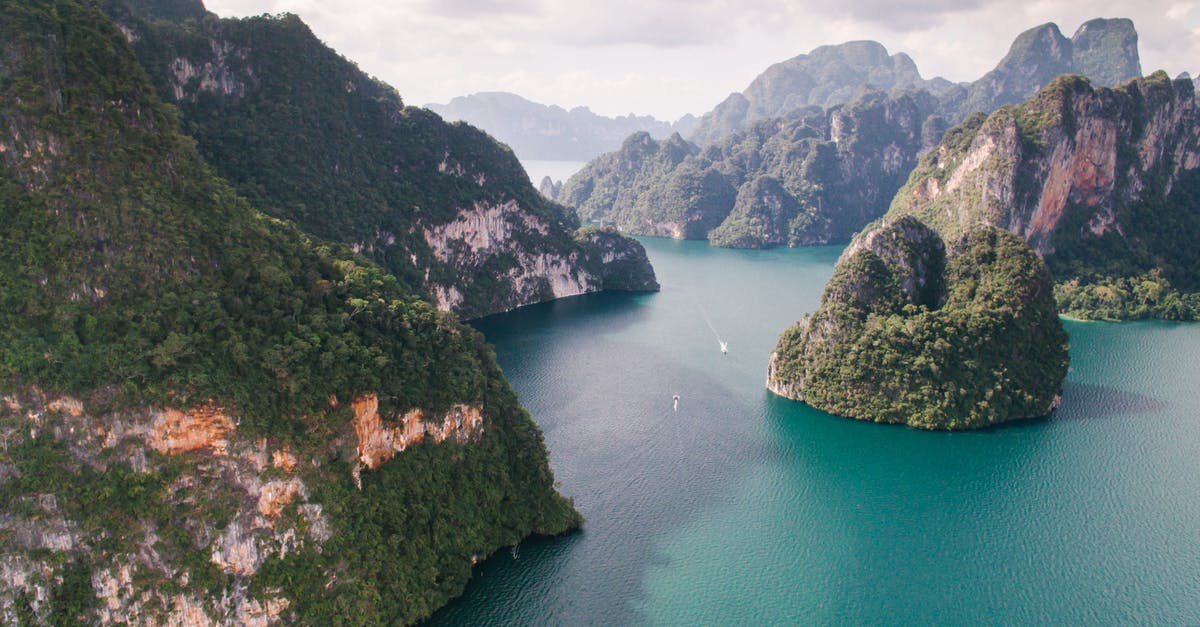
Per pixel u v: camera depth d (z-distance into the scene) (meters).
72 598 69.56
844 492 116.25
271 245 95.94
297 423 80.38
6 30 78.06
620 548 99.88
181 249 82.25
